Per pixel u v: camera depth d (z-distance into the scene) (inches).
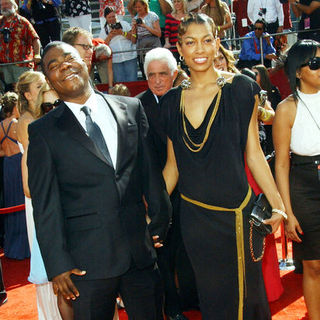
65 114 94.7
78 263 92.9
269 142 166.1
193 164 98.1
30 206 125.3
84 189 93.5
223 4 299.3
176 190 128.0
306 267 121.7
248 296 99.5
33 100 130.4
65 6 335.0
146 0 305.1
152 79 132.2
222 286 100.4
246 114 97.1
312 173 117.6
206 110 98.5
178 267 135.3
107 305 95.6
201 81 100.2
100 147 93.7
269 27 313.3
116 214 93.8
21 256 214.5
